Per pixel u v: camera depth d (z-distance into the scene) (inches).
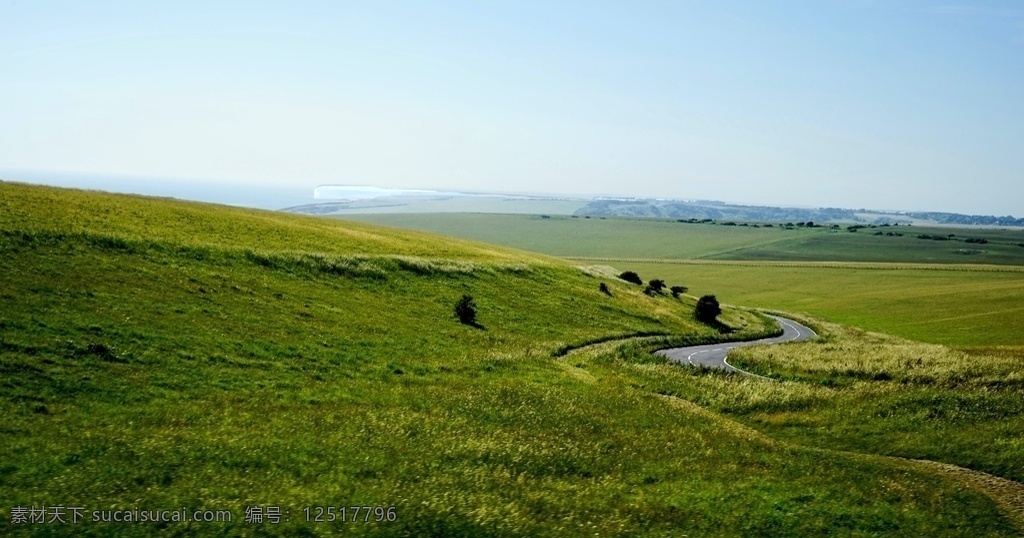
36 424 879.7
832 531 783.1
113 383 1102.4
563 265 3841.0
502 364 1761.8
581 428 1175.6
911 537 782.5
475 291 2714.1
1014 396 1446.9
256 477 776.9
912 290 5477.4
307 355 1507.1
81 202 2573.8
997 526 840.9
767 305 4987.7
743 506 836.6
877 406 1444.4
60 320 1317.7
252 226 2970.0
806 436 1323.8
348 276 2433.6
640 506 804.6
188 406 1054.4
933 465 1116.5
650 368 1913.1
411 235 4156.0
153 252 2050.9
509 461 946.7
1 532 583.5
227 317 1643.7
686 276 6619.1
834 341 3112.7
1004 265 7711.6
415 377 1493.6
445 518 697.6
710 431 1250.6
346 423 1045.8
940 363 1930.4
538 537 682.8
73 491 683.4
